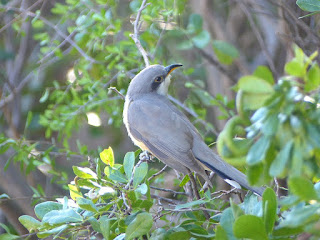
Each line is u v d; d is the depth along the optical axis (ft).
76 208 22.35
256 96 13.50
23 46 46.98
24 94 47.34
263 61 45.11
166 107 31.30
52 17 46.37
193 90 38.75
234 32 46.19
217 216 22.36
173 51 41.50
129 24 41.22
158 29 37.27
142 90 32.76
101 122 44.29
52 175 40.37
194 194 25.96
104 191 20.89
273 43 44.45
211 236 21.03
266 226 16.20
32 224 21.81
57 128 37.81
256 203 19.30
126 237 19.86
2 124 47.11
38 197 33.45
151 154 32.45
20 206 40.22
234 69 44.93
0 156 41.52
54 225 21.35
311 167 14.16
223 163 27.78
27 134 46.57
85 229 21.61
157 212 23.49
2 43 47.16
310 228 14.47
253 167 14.51
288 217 14.79
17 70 47.03
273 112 13.42
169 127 30.14
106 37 38.88
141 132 30.81
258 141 13.62
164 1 35.14
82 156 37.70
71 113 37.73
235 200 34.27
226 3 46.19
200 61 45.11
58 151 39.32
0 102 44.52
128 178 21.50
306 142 13.09
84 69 38.01
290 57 31.86
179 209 23.03
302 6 24.21
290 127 13.25
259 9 43.55
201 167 27.55
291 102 13.24
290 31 32.94
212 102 36.35
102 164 33.86
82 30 37.32
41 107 47.67
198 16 33.91
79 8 39.37
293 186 14.03
